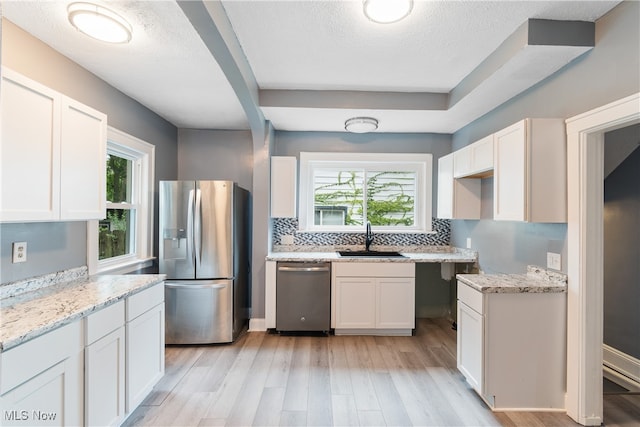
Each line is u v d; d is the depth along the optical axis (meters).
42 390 1.31
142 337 2.02
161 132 3.40
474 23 1.84
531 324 2.05
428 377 2.46
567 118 2.03
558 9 1.72
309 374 2.50
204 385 2.33
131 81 2.50
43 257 1.94
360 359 2.76
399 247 3.86
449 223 3.89
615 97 1.71
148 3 1.58
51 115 1.66
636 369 2.41
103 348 1.67
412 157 3.83
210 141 3.86
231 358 2.77
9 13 1.66
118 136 2.64
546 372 2.05
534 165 2.03
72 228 2.16
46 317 1.41
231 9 1.73
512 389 2.05
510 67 2.08
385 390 2.28
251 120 2.97
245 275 3.57
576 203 1.95
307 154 3.80
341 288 3.24
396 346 3.04
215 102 2.97
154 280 2.16
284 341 3.14
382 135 3.84
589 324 1.92
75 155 1.83
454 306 3.72
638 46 1.60
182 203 3.02
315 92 2.87
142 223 3.09
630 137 2.49
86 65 2.23
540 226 2.31
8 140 1.45
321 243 3.84
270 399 2.16
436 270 3.94
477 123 3.20
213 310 3.03
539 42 1.81
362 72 2.50
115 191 2.84
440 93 2.91
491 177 3.00
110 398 1.72
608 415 2.01
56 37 1.88
